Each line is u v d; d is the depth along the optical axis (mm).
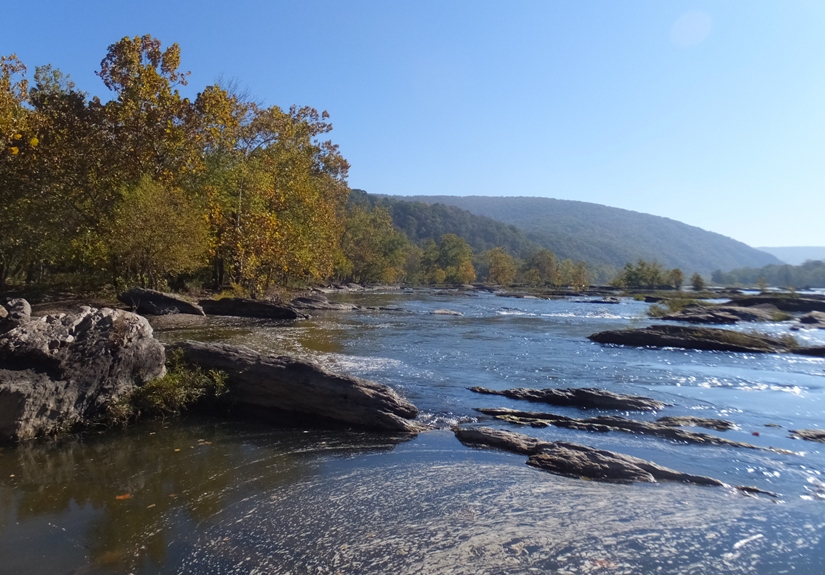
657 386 13828
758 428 10086
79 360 8883
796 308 42250
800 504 6629
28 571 4770
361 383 10102
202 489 6652
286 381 10102
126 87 32844
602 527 5816
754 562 5203
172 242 27438
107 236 28406
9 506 6043
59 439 8367
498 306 44406
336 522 5797
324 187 51188
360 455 8086
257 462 7684
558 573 4883
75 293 31656
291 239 36000
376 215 88375
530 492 6719
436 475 7266
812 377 15742
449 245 136125
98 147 31625
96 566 4875
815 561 5258
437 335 22547
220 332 20141
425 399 11555
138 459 7656
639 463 7621
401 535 5512
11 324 10523
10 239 27250
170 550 5164
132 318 9969
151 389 9758
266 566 4902
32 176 27984
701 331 22922
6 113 23672
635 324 30469
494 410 10719
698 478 7340
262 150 42656
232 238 32844
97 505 6129
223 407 10281
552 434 9414
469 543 5367
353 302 44344
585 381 14148
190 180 35031
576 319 33250
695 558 5246
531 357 17734
